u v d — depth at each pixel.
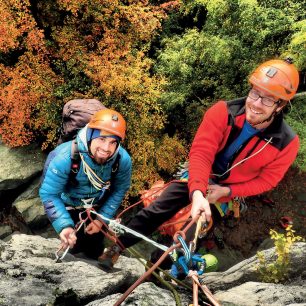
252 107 1.99
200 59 8.62
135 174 9.22
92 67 8.83
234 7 8.13
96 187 2.90
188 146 9.91
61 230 2.85
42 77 8.84
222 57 8.20
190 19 10.62
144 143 8.95
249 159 2.23
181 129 10.13
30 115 9.20
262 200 10.85
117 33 9.27
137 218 2.76
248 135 2.15
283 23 7.88
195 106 9.53
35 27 8.92
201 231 2.55
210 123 2.14
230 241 10.26
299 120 7.71
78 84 9.03
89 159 2.75
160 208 2.69
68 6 8.64
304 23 7.20
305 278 2.78
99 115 2.71
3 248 3.16
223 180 2.35
